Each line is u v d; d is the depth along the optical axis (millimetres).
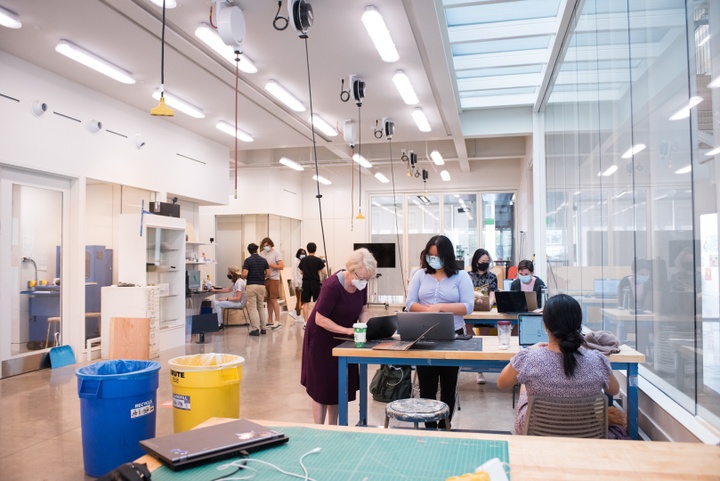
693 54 2342
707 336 2289
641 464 1476
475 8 5520
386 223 14922
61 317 6477
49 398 4887
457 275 3793
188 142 9023
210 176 9719
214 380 2973
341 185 15156
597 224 4391
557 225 6680
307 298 9781
